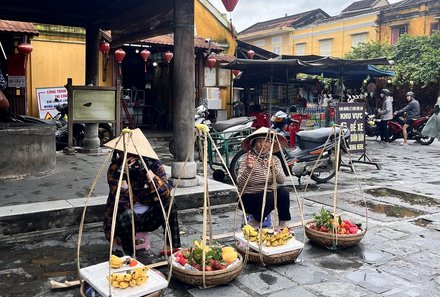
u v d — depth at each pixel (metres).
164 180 3.42
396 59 18.14
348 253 3.72
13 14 7.62
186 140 4.98
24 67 9.65
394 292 2.99
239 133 7.07
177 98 4.96
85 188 4.91
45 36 12.27
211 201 4.88
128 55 15.27
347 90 15.79
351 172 7.82
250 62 9.78
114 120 7.50
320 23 26.05
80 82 12.92
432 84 17.05
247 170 3.96
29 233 3.83
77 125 9.35
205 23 15.40
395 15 22.61
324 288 3.04
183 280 2.99
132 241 3.32
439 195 5.99
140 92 15.48
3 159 5.18
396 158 9.64
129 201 3.32
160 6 5.44
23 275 3.14
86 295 2.73
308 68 10.88
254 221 4.12
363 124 8.27
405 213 5.05
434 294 2.97
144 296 2.64
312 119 11.40
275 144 4.03
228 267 3.02
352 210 5.16
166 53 12.66
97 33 8.31
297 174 6.56
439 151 10.84
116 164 3.37
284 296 2.91
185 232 4.17
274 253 3.33
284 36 28.27
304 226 3.88
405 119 12.55
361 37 24.30
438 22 21.05
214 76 14.88
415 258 3.63
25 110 11.14
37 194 4.57
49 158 5.74
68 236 3.94
